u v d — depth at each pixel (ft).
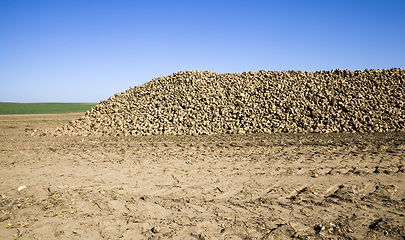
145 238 12.47
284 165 24.44
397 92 53.98
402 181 18.62
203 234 12.72
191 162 26.91
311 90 56.18
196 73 67.00
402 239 11.60
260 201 16.65
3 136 51.57
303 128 48.08
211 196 17.74
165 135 49.62
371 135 40.70
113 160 28.45
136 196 17.93
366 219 13.62
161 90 64.39
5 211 15.47
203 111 55.21
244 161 26.61
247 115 53.11
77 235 12.71
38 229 13.28
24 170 24.54
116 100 66.08
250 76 64.34
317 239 11.91
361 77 58.75
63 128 58.44
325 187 18.47
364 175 20.42
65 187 19.61
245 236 12.46
